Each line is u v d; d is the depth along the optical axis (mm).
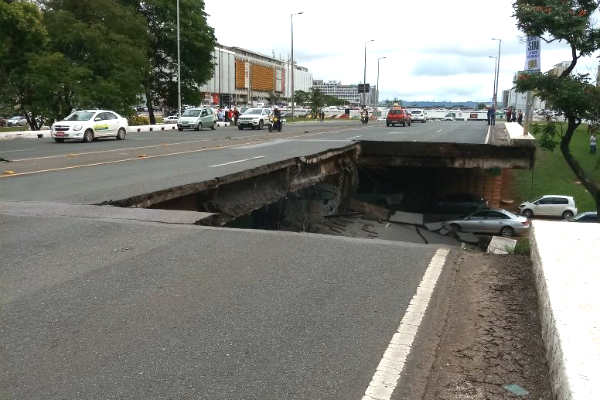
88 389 3398
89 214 8516
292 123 60875
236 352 3898
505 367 3730
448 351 3988
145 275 5555
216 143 26641
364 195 34281
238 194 14992
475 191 33938
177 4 48875
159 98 60656
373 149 28266
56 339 4098
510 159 26484
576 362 2982
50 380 3510
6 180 12602
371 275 5641
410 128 48156
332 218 26531
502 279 5543
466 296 5090
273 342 4066
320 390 3404
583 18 14875
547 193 34875
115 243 6785
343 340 4117
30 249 6492
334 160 23750
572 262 4629
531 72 16578
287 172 18188
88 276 5516
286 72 183000
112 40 43344
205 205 13062
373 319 4516
